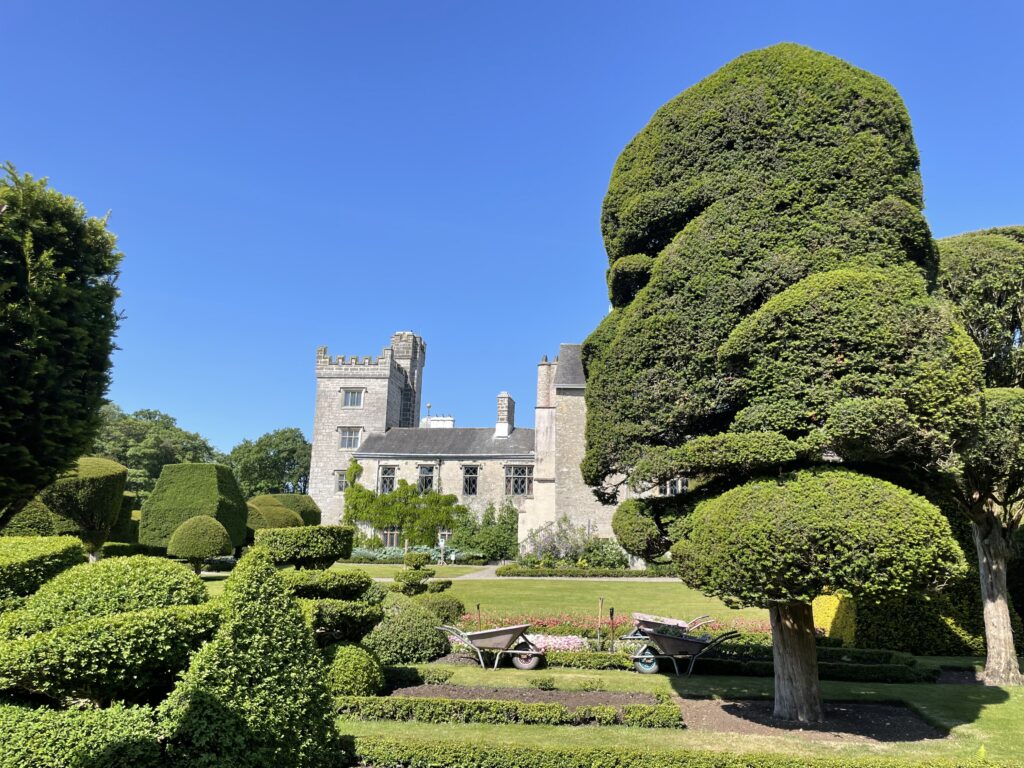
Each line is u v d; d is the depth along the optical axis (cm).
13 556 681
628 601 1816
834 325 691
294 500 4088
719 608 1686
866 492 639
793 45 838
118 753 448
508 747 619
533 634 1363
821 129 783
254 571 561
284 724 523
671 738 712
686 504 812
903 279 714
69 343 1098
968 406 671
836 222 761
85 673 486
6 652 471
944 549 614
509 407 4419
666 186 865
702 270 789
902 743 695
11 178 1078
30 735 448
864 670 1028
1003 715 795
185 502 2872
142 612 526
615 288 916
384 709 786
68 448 1095
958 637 1247
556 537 3095
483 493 4109
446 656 1214
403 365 5369
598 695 898
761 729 748
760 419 723
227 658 515
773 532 625
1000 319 1113
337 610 844
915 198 785
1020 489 1048
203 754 477
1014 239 1221
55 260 1106
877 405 652
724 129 827
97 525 2442
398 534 4097
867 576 608
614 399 842
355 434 4556
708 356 775
